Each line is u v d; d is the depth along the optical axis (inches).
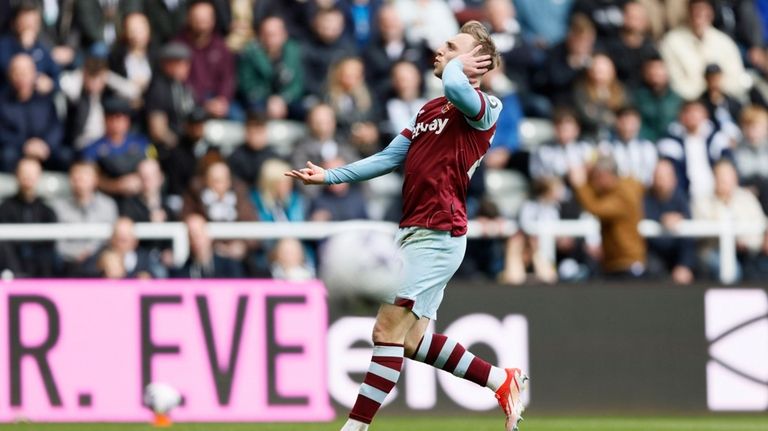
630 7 2070.6
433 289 864.9
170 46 1791.3
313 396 1408.7
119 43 1817.2
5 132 1737.2
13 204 1587.1
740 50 2180.1
